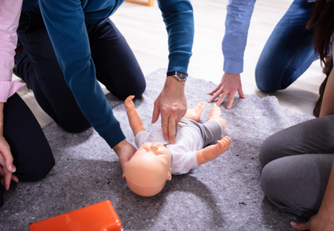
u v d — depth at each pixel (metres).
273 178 0.91
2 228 0.86
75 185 1.02
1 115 0.91
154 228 0.88
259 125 1.42
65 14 0.77
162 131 1.14
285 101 1.70
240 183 1.07
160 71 1.91
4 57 0.88
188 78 1.83
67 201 0.96
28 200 0.96
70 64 0.86
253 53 2.33
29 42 1.15
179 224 0.90
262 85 1.75
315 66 2.15
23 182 1.03
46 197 0.97
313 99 1.73
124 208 0.94
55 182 1.03
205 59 2.18
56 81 1.16
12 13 0.88
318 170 0.82
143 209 0.94
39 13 1.15
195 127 1.19
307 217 0.91
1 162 0.88
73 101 1.20
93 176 1.07
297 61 1.63
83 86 0.92
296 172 0.85
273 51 1.64
